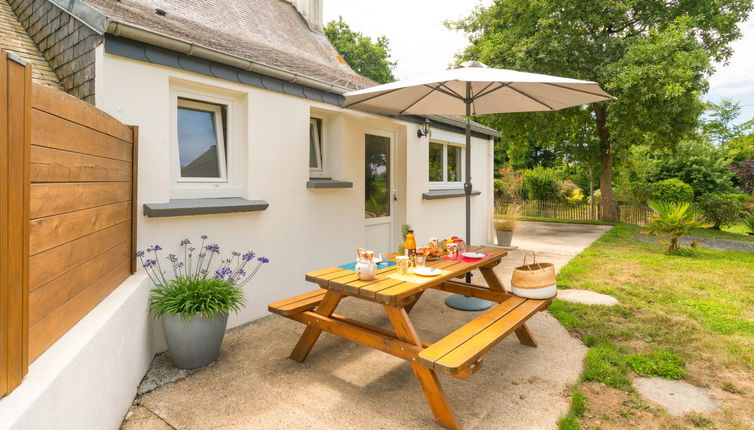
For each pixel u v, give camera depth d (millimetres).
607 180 15938
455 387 2957
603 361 3346
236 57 3881
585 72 11883
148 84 3418
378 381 3057
